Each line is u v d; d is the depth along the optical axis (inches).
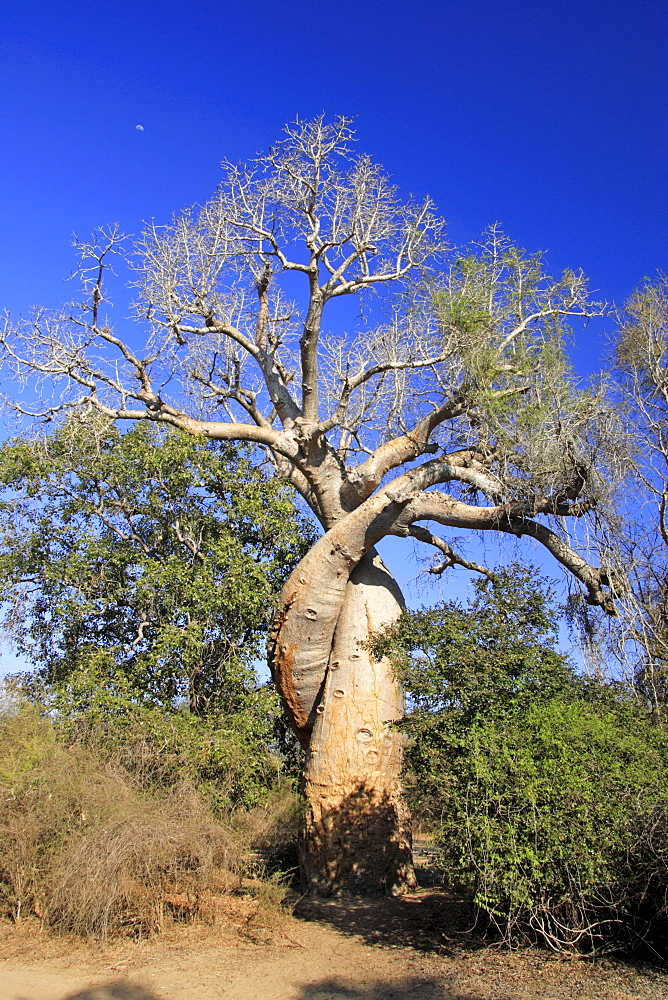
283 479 531.2
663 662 344.8
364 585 455.2
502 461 431.2
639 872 274.5
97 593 505.7
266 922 348.8
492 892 277.9
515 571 339.3
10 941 318.7
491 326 445.7
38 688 494.9
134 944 319.0
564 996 247.0
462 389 440.1
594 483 418.9
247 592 478.9
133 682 469.7
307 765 438.0
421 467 451.2
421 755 305.9
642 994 245.0
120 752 398.0
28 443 504.7
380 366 462.9
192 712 480.4
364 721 428.5
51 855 334.0
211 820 367.9
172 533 512.1
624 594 402.0
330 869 411.5
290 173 475.5
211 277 515.2
